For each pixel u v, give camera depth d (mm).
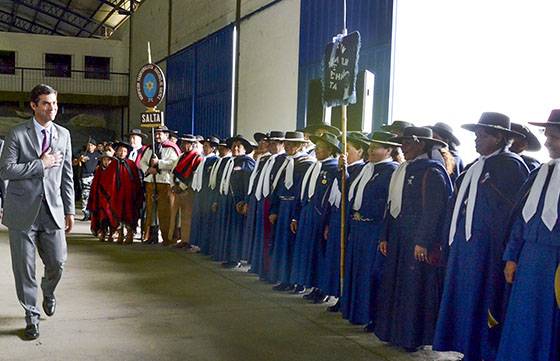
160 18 16422
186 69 13977
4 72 20734
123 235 8273
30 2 23562
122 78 21250
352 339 4102
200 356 3670
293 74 8875
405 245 3846
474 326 3426
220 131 11688
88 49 21453
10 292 5117
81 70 21141
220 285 5668
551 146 3072
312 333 4215
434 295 3773
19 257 3844
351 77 4648
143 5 18422
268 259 5820
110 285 5547
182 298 5129
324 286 4875
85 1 21312
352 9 7410
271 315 4656
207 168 7301
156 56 16688
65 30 26438
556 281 2928
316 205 5090
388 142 4223
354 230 4395
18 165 3752
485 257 3428
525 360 2990
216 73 12023
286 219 5488
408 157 3979
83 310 4641
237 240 6500
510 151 3668
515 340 3037
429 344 3797
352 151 4895
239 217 6516
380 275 4219
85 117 20672
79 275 5961
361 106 6152
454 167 4402
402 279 3840
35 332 3893
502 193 3393
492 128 3422
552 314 2961
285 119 9086
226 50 11484
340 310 4703
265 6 9906
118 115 21844
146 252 7492
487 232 3424
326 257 4859
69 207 4141
